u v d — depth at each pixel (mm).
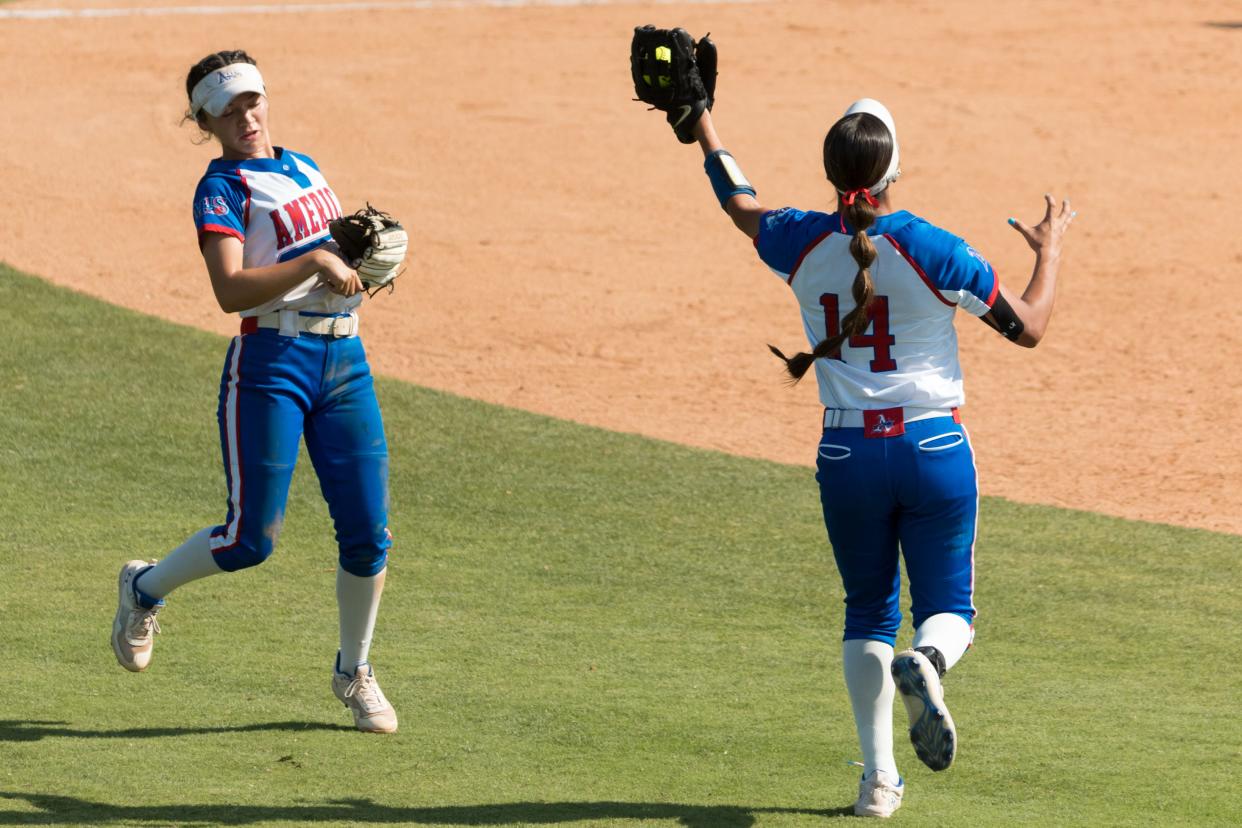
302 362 17234
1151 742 17953
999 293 14867
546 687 19844
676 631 22953
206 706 18641
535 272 52719
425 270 52281
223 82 16922
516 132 67625
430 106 70688
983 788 16234
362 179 60938
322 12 90062
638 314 49344
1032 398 42250
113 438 33312
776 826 14844
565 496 31234
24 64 74562
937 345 14906
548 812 15188
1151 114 71250
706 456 35156
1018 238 55781
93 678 19578
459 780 16188
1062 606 24812
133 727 17719
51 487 29891
